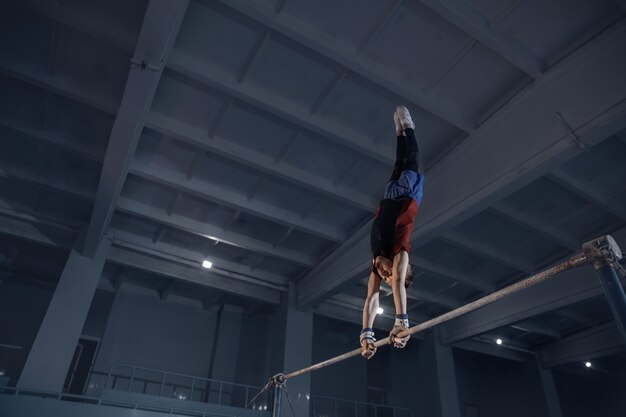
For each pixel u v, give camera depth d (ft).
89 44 27.78
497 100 29.40
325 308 55.62
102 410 37.09
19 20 26.68
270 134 33.50
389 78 27.63
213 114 31.89
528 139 27.73
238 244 45.11
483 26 24.36
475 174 31.37
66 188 39.19
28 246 48.80
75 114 32.91
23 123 33.53
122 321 53.06
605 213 39.01
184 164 36.63
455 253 46.06
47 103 31.83
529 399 67.15
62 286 41.78
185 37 26.53
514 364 71.92
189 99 30.76
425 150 34.19
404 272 10.43
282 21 24.66
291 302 52.54
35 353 38.04
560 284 46.60
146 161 35.91
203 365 55.88
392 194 12.03
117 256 46.39
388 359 68.13
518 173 27.99
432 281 51.90
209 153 35.12
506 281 50.93
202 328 58.13
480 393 72.84
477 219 40.27
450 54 26.99
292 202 40.63
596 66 24.64
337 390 62.49
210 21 25.68
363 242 42.65
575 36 25.12
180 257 47.83
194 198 40.40
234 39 26.76
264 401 56.34
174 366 53.88
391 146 33.68
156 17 21.86
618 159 33.17
